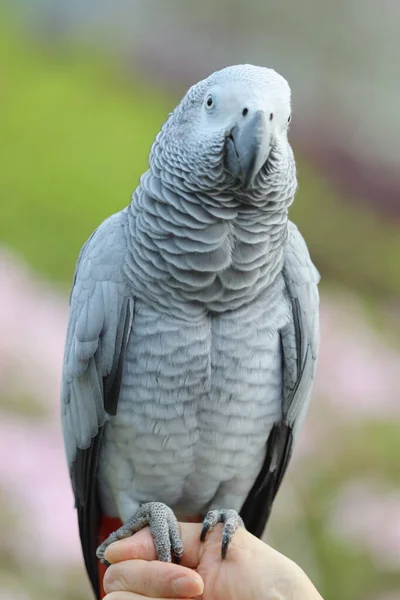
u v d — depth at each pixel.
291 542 1.72
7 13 3.62
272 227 1.53
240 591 1.51
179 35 4.64
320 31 4.62
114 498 1.58
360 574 1.71
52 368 1.72
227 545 1.52
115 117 3.13
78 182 2.72
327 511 1.72
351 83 4.57
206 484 1.57
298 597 1.50
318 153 3.63
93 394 1.55
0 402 1.70
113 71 3.66
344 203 3.40
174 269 1.52
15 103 2.96
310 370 1.57
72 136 2.91
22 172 2.71
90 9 4.45
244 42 4.71
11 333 1.72
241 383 1.54
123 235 1.54
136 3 4.64
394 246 3.20
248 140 1.50
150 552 1.54
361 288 3.01
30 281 1.81
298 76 4.64
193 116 1.52
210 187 1.51
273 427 1.57
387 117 4.42
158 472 1.56
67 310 1.79
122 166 2.87
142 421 1.54
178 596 1.50
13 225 2.56
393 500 1.71
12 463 1.67
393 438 1.74
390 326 2.37
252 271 1.53
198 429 1.55
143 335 1.53
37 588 1.65
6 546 1.65
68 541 1.65
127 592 1.51
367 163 3.62
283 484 1.73
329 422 1.74
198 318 1.53
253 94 1.51
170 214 1.52
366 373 1.75
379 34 4.53
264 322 1.54
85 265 1.55
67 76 3.29
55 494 1.66
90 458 1.57
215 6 4.71
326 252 3.20
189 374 1.53
